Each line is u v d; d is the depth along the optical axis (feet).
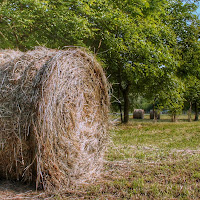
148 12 39.34
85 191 11.41
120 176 13.53
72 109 12.78
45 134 11.09
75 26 28.40
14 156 11.66
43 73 11.48
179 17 47.44
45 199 10.48
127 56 36.99
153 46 36.35
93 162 14.07
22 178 12.30
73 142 12.59
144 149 21.45
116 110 62.85
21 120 11.39
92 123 14.33
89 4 31.32
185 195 10.69
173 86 43.11
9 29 30.71
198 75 49.85
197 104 78.69
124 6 36.42
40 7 27.25
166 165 15.43
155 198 10.37
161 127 46.09
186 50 47.52
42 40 31.83
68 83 12.55
